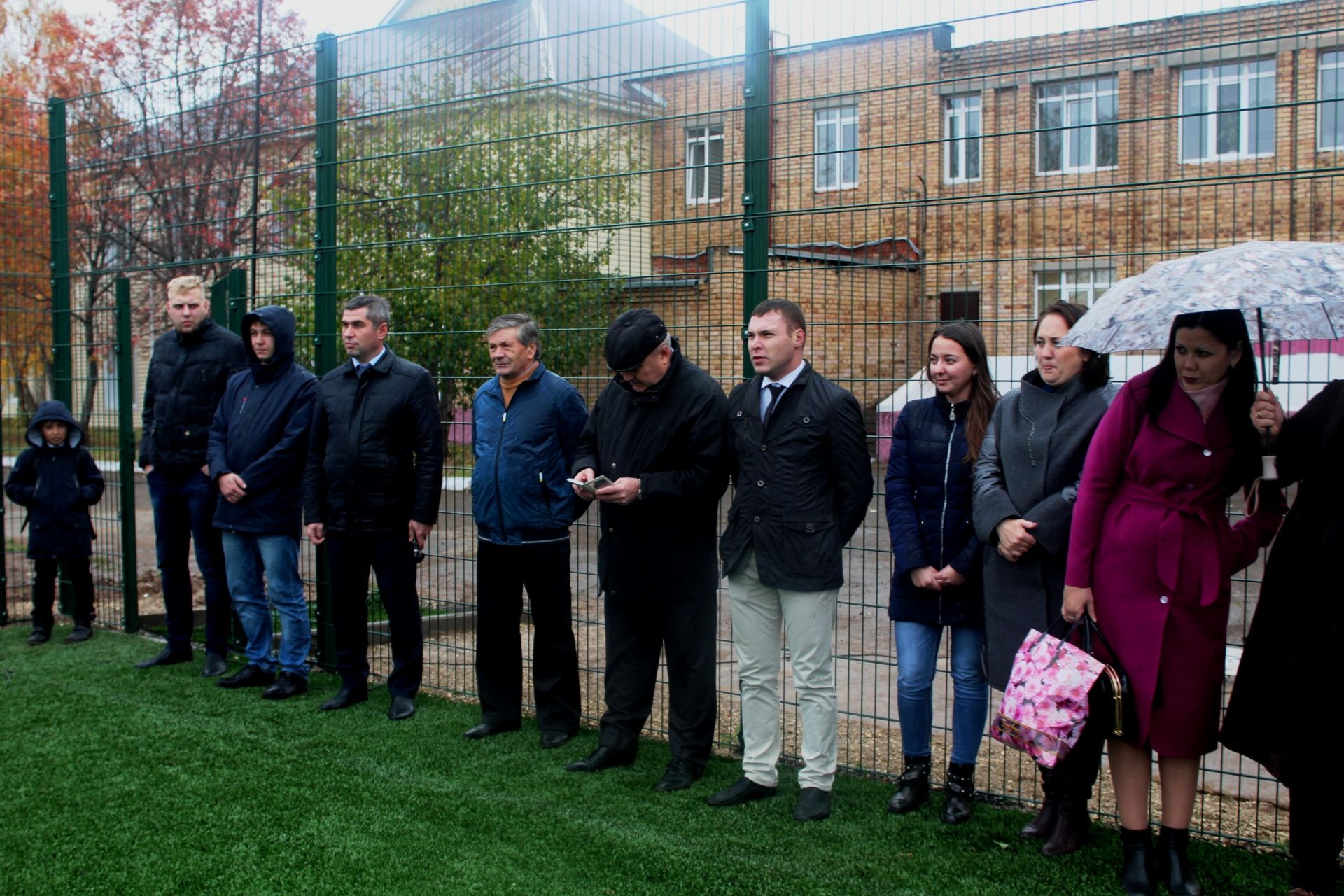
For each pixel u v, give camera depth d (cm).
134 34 1595
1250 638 318
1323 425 305
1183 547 313
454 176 545
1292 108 368
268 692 533
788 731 482
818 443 377
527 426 461
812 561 374
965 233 411
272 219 690
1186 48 377
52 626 665
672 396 409
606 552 429
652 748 458
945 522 375
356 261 586
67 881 335
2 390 784
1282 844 358
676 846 355
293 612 540
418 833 367
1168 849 321
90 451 693
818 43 434
